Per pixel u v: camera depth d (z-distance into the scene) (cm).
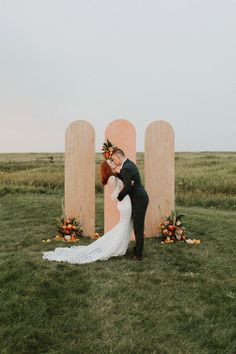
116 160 638
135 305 455
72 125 804
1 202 1257
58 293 471
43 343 370
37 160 4234
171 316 430
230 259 656
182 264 615
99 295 478
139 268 587
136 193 626
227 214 1113
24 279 496
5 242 759
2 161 4150
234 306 457
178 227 779
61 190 1630
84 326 404
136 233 630
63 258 611
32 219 981
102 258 627
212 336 392
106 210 807
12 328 389
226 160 2977
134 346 370
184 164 2681
